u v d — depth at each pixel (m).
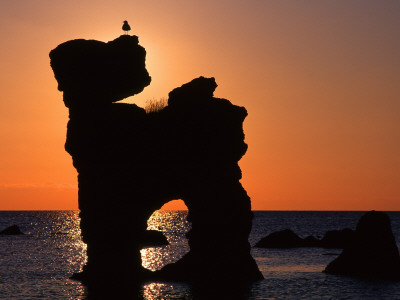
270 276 77.31
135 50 70.00
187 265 71.19
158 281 69.38
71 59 68.94
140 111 70.56
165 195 71.69
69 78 69.25
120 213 68.94
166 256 114.06
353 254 81.00
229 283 69.06
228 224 70.69
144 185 69.81
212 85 72.75
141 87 70.81
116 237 68.94
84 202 69.62
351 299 60.62
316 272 82.75
